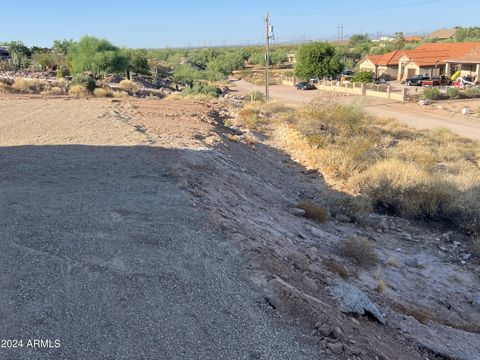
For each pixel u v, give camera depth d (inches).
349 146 707.4
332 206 495.8
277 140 793.6
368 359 185.6
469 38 4111.7
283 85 3053.6
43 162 400.8
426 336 252.2
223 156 530.6
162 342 172.4
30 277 205.5
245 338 181.2
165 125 652.7
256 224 330.3
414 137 1023.6
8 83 1320.1
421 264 386.0
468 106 1669.5
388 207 520.7
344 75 2854.3
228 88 2844.5
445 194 510.0
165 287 207.5
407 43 4884.4
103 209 290.2
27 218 269.7
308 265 283.1
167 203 307.0
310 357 176.2
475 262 399.9
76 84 1344.7
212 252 245.6
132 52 2864.2
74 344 165.9
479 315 315.0
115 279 209.6
